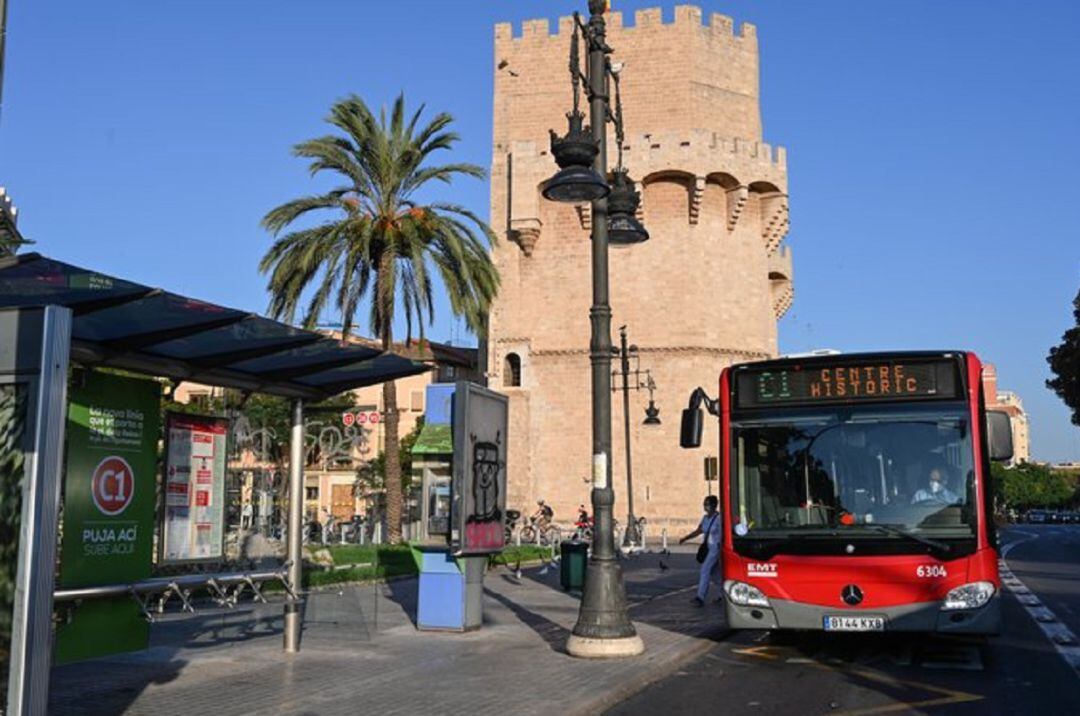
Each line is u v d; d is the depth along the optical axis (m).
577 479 47.69
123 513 8.85
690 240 47.66
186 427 10.02
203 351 9.54
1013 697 9.04
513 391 48.53
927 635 13.29
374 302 28.52
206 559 10.23
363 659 10.67
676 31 49.44
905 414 11.00
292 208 27.00
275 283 26.97
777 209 49.41
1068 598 18.42
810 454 11.19
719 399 11.94
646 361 47.34
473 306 28.30
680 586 21.22
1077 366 43.00
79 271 6.95
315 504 69.75
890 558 10.49
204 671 9.88
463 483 12.48
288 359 10.52
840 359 11.40
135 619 8.91
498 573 25.06
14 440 5.90
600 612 10.95
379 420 54.47
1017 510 157.00
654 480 46.47
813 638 13.14
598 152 11.78
